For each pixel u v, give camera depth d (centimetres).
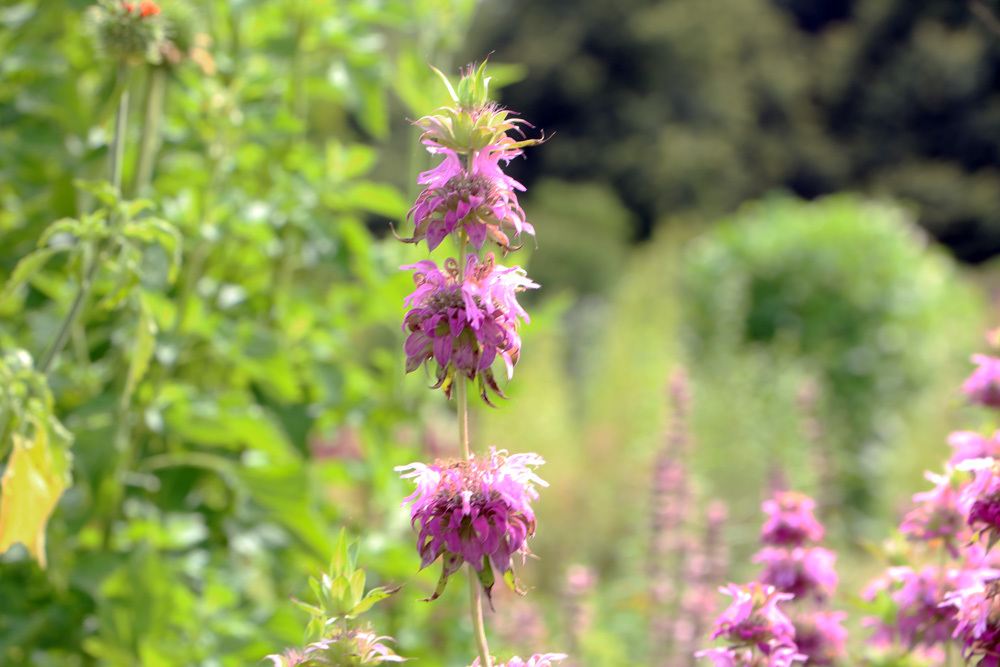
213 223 462
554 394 1212
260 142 482
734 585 267
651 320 1638
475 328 207
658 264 1898
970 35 4478
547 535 949
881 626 328
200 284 501
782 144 4578
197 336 471
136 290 364
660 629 591
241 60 500
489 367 209
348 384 534
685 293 1736
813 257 1633
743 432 1065
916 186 4244
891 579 327
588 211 3266
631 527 923
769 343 1638
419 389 557
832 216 1719
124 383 450
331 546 443
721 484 1004
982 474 252
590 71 4550
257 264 529
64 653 456
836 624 341
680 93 4609
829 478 826
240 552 520
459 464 212
